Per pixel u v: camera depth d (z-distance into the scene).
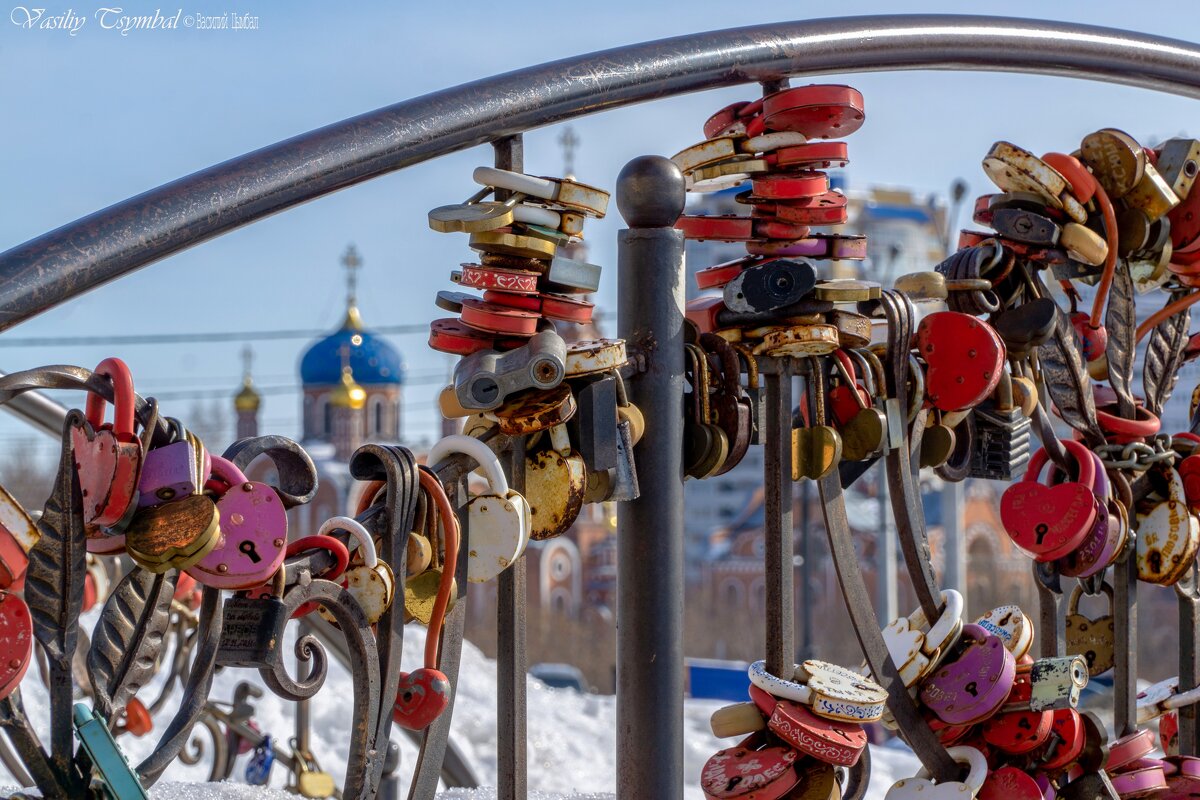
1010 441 1.96
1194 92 2.26
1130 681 2.11
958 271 1.99
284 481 1.45
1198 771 2.13
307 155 1.41
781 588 1.75
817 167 1.80
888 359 1.84
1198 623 2.21
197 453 1.31
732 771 1.71
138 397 1.31
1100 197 2.05
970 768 1.89
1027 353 1.98
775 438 1.76
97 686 1.31
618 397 1.64
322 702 5.17
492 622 39.66
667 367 1.68
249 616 1.38
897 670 1.85
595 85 1.63
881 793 4.29
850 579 1.80
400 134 1.47
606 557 54.94
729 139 1.79
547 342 1.54
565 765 5.05
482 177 1.58
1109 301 2.17
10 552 1.25
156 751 1.33
